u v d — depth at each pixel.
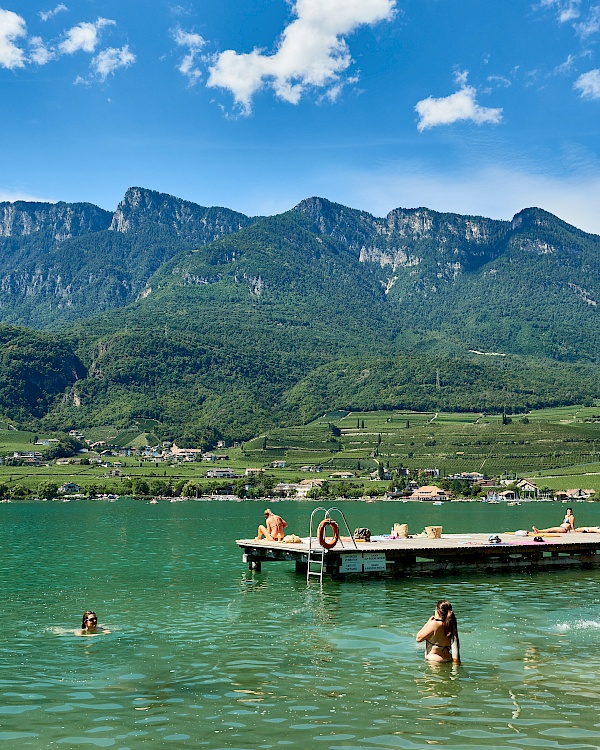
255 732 17.34
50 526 109.69
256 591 39.28
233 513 156.38
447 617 23.95
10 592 39.94
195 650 25.64
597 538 53.66
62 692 20.62
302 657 24.48
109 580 44.78
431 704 19.33
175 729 17.58
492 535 54.00
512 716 18.39
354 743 16.66
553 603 35.34
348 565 43.91
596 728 17.55
